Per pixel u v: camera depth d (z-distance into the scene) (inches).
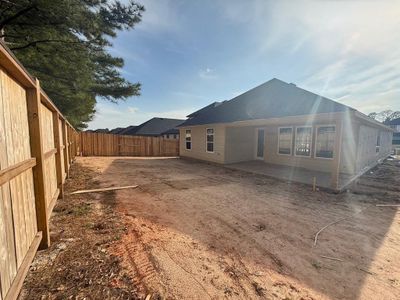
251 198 216.5
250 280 90.5
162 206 186.2
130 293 80.1
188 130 613.0
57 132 194.1
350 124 348.2
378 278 93.7
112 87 407.8
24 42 275.4
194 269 96.7
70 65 304.8
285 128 437.7
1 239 64.1
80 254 105.2
